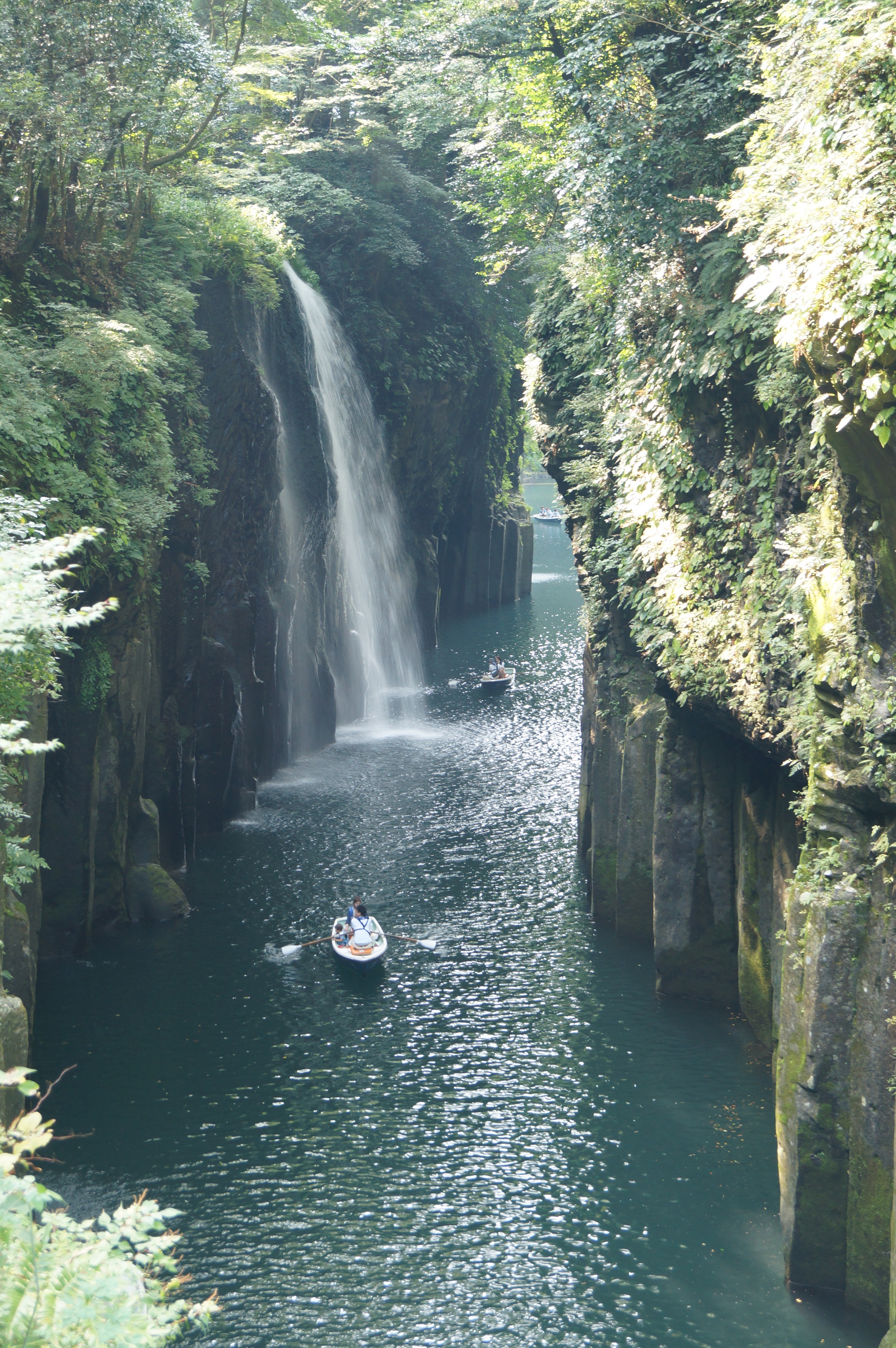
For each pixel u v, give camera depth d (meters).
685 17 22.41
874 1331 14.73
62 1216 6.12
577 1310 15.62
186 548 32.69
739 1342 14.82
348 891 30.86
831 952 14.55
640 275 22.33
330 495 47.84
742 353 18.22
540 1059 22.34
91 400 24.95
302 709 44.47
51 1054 22.48
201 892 30.81
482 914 29.45
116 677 27.61
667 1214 17.66
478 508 75.50
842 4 13.02
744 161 20.28
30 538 12.86
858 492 13.45
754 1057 22.16
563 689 55.88
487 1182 18.61
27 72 24.30
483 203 48.12
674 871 24.31
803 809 15.82
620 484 24.83
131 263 31.48
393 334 55.59
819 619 14.99
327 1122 20.31
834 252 12.21
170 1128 20.11
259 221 42.03
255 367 36.94
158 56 28.28
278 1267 16.66
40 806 23.09
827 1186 14.98
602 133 21.88
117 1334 5.51
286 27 42.62
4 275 25.73
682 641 21.17
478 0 30.88
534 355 35.81
